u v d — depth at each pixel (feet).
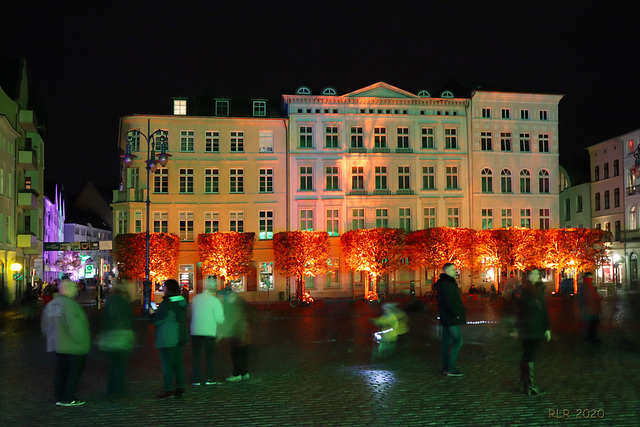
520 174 187.01
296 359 50.85
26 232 160.35
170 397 35.22
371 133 180.55
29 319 111.24
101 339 37.06
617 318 87.76
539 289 35.29
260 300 173.58
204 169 176.04
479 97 185.88
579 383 37.55
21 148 166.30
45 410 32.63
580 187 226.17
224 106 181.98
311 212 177.58
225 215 175.73
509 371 42.37
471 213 182.09
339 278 176.45
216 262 159.53
